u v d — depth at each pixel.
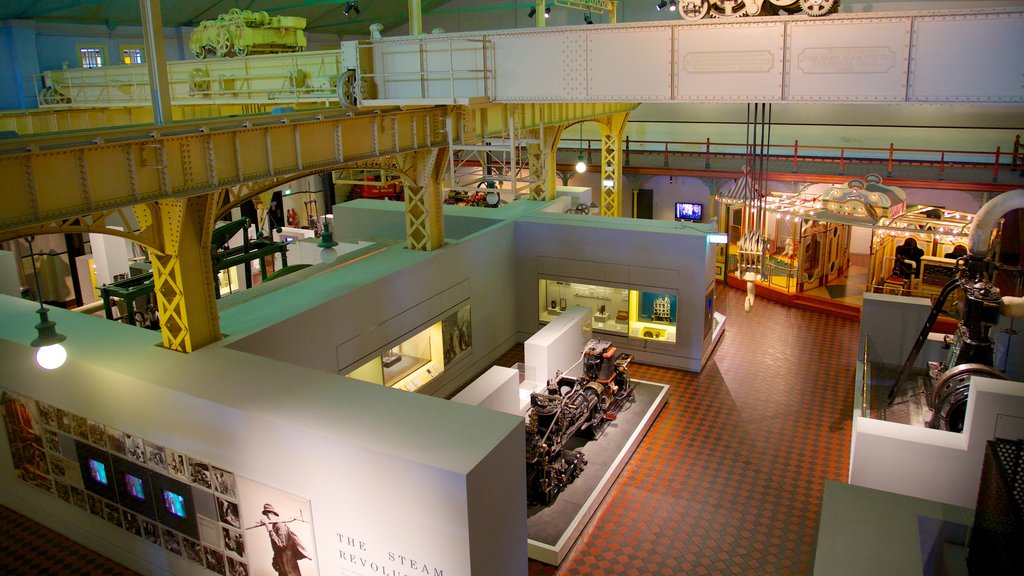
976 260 13.16
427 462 7.84
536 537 11.33
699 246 17.25
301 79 15.53
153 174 9.65
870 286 21.89
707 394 16.81
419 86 13.30
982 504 6.65
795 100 10.03
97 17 26.08
